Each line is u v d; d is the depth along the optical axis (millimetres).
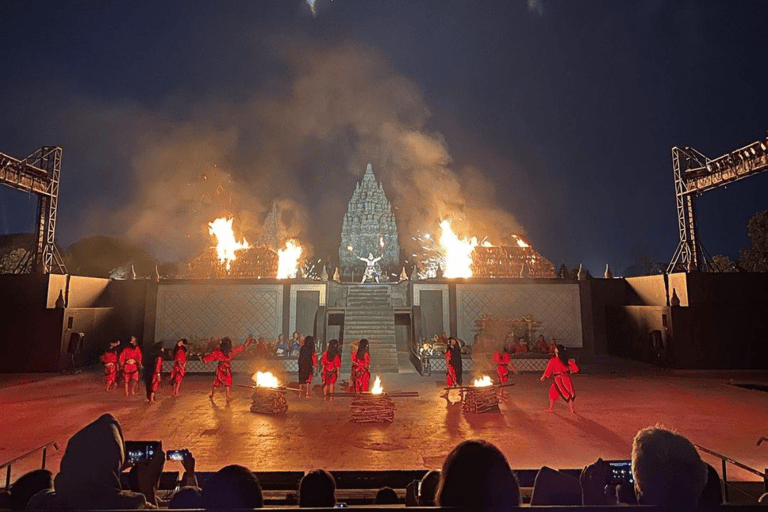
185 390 15961
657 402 13195
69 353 19875
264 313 22906
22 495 3334
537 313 23500
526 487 6016
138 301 23297
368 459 8188
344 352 21344
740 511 1974
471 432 10039
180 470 7492
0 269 36469
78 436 2723
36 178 23438
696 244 25359
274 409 11898
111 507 2604
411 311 23375
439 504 2273
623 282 24641
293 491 5992
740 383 16422
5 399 14055
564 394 12000
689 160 26078
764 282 20578
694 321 19891
